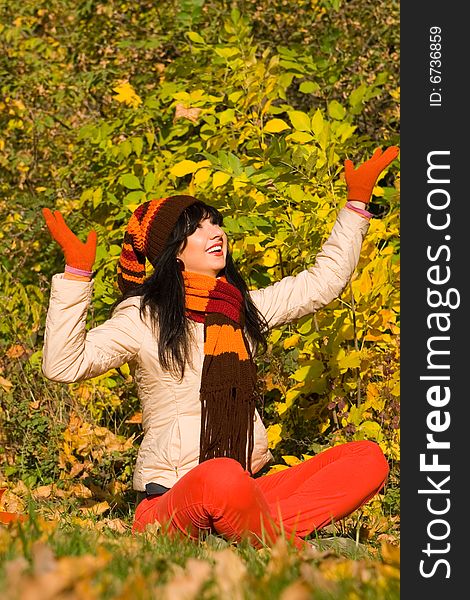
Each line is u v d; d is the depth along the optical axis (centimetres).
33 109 925
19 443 671
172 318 447
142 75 868
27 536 364
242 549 384
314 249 589
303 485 442
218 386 444
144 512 439
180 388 446
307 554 362
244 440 447
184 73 722
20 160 917
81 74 920
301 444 623
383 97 905
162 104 767
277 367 606
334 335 585
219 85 683
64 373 430
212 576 313
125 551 354
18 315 731
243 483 396
